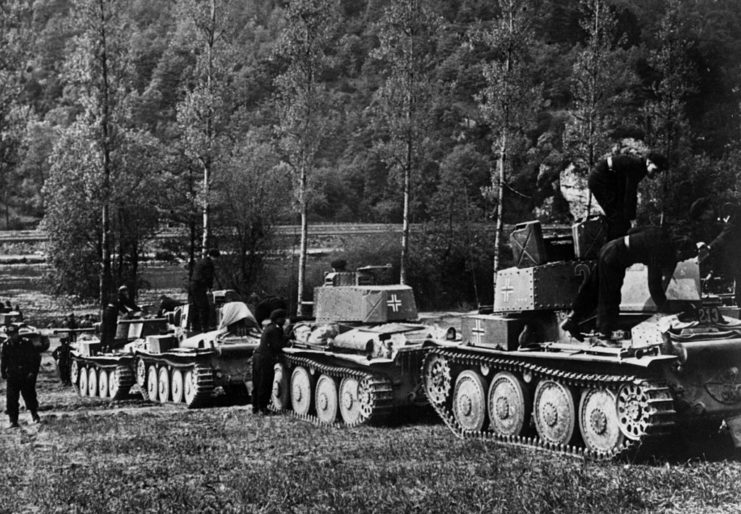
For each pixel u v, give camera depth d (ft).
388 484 33.01
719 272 51.21
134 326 85.87
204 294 74.54
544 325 44.47
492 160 269.44
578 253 43.78
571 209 219.41
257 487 33.14
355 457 40.55
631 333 39.06
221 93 144.97
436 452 40.93
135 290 151.12
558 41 338.54
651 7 322.96
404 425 52.13
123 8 137.39
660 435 35.65
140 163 144.56
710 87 255.70
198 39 146.61
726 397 37.45
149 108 356.79
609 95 146.82
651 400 35.29
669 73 154.81
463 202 169.17
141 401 78.07
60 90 438.81
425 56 148.46
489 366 45.32
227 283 143.43
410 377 52.90
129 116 138.62
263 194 144.56
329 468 36.81
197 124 141.79
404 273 144.77
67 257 148.46
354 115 360.48
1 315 102.83
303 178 144.56
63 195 143.95
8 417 65.77
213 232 146.30
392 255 162.81
